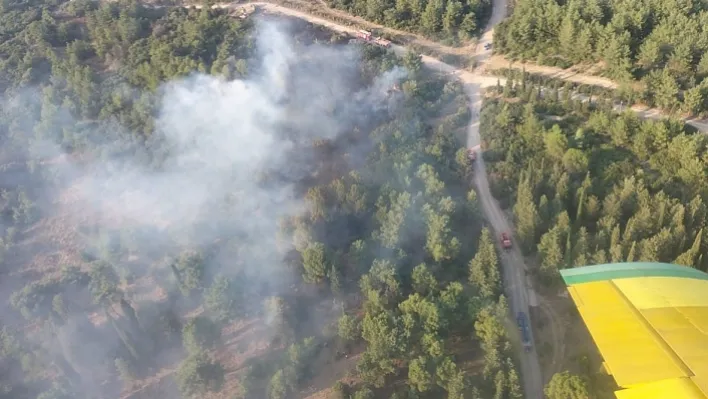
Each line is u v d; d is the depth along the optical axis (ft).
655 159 357.00
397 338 272.31
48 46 526.98
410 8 538.06
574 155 352.08
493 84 472.44
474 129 432.66
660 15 443.73
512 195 352.28
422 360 262.06
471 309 284.61
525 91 431.02
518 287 317.42
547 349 281.54
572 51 455.63
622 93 414.62
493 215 361.71
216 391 286.87
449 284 305.53
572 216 335.26
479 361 281.54
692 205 303.48
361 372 272.10
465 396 253.24
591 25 442.91
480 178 389.80
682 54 401.90
